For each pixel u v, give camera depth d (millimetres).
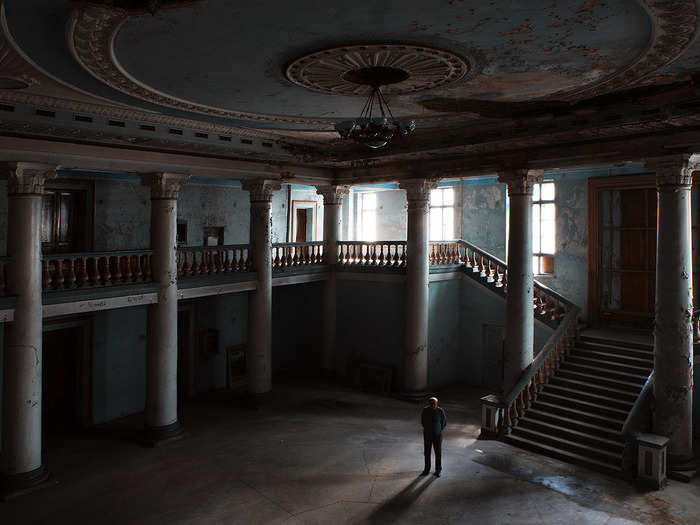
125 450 13367
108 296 12609
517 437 13477
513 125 11695
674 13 5707
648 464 11070
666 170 11211
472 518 9969
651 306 16297
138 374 16562
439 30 6430
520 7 5777
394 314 18234
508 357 14180
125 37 6535
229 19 6051
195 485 11391
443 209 21953
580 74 8102
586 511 10172
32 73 7836
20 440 11102
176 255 14250
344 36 6609
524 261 13914
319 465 12352
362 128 8383
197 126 11789
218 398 17781
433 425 11672
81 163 12031
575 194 17875
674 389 11391
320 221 23188
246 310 19719
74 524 9852
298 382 19500
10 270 11008
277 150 14086
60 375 15297
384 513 10164
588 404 13398
